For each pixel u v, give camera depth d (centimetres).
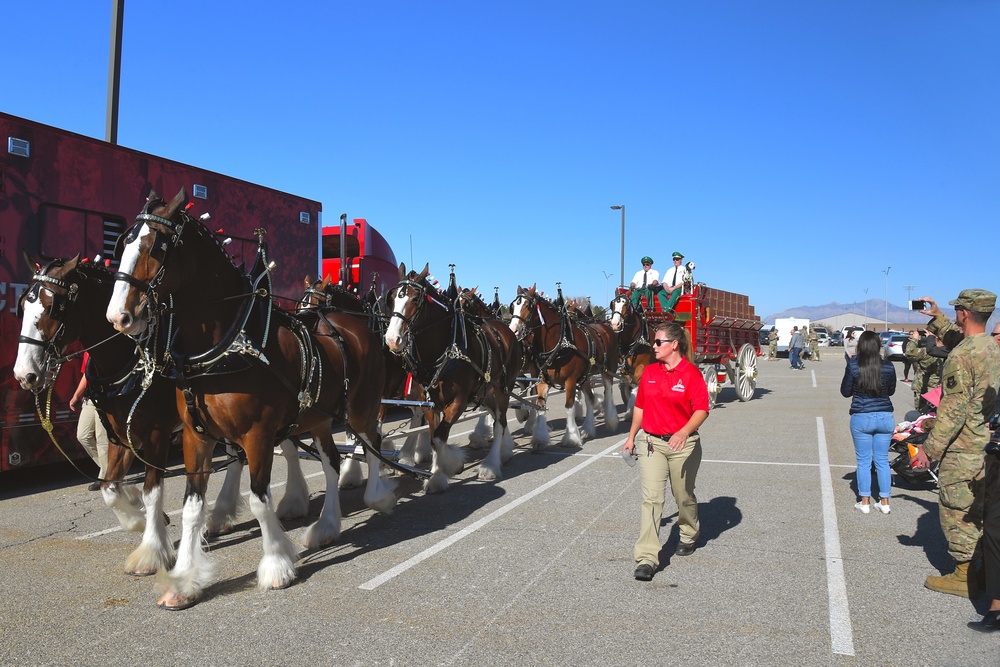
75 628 432
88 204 805
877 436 696
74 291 520
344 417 600
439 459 796
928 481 828
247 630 429
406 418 1409
